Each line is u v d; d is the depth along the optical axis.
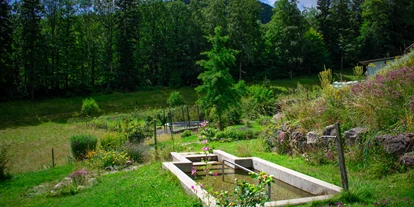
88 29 54.84
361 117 7.99
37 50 45.00
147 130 18.98
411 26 58.88
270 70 58.19
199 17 60.56
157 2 59.72
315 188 5.97
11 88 44.56
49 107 41.09
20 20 46.62
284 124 10.45
